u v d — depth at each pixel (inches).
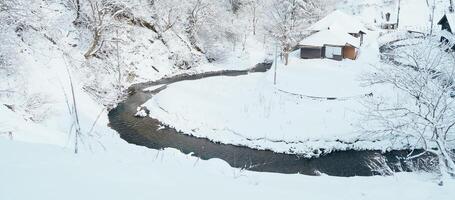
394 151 1071.0
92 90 1362.0
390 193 305.9
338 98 1390.3
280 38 1971.0
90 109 1173.1
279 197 231.5
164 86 1772.9
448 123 573.3
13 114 646.5
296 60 2004.2
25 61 966.4
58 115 877.8
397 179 424.5
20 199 163.5
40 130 606.9
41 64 1063.6
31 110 799.1
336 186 343.3
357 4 3400.6
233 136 1186.0
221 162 406.3
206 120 1293.1
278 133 1180.5
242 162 1034.7
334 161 1040.8
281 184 316.8
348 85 1505.9
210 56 2337.6
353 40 2071.9
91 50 1453.0
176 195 198.8
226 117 1306.6
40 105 839.1
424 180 452.8
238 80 1825.8
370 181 402.0
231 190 229.6
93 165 234.5
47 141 546.6
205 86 1696.6
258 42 2598.4
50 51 1154.0
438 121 569.0
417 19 3149.6
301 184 336.8
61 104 970.7
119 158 279.4
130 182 210.1
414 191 309.7
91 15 1531.7
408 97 756.0
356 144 1107.9
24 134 543.2
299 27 2009.1
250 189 241.0
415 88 603.8
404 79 615.5
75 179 199.2
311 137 1151.0
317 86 1523.1
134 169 240.5
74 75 1243.2
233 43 2487.7
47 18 1176.2
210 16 2332.7
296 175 410.6
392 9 3292.3
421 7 3267.7
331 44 1983.3
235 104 1429.6
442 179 409.1
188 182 233.8
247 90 1619.1
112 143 520.7
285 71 1801.2
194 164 356.2
